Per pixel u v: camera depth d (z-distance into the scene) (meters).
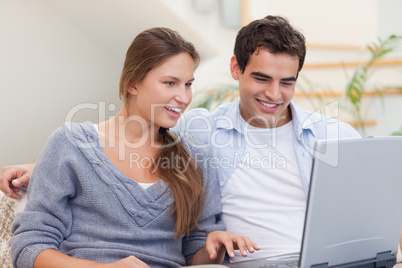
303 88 4.44
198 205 2.00
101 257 1.82
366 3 4.36
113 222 1.88
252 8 4.52
